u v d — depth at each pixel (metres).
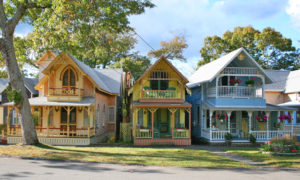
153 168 11.20
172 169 11.11
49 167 10.72
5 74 33.97
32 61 31.97
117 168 10.93
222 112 23.61
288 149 16.25
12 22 15.94
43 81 22.14
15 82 15.94
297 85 28.14
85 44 18.36
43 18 17.06
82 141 20.30
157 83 23.08
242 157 15.26
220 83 23.66
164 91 22.09
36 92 27.34
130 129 23.50
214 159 14.08
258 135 22.44
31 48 20.03
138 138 20.91
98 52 19.30
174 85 23.17
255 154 16.31
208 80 22.08
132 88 22.47
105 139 25.64
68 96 20.56
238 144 21.78
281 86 30.23
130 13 17.61
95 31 18.11
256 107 22.61
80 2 15.98
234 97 22.64
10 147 15.57
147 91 22.03
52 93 20.88
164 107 21.12
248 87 22.94
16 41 19.28
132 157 13.71
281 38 43.34
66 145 20.16
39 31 17.22
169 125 22.88
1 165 10.95
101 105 24.11
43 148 15.83
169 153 16.03
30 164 11.27
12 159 12.38
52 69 20.94
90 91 21.91
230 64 24.11
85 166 11.13
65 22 16.34
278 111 23.19
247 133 23.92
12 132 20.59
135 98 22.66
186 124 28.62
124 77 31.78
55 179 8.78
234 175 10.28
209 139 22.19
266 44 43.00
